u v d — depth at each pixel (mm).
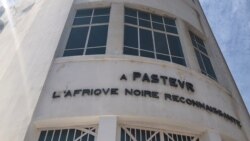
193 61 10672
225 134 8852
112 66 9117
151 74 9133
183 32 11734
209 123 8711
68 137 7773
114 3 11719
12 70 9852
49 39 10281
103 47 10109
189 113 8602
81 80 8703
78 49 10133
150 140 7988
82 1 11797
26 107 8164
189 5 14211
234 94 10992
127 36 10688
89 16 11461
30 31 11344
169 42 11180
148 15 12062
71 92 8367
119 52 9773
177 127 8414
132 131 8055
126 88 8547
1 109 8617
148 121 8164
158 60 9703
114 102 8156
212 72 11680
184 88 9195
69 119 7824
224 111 9602
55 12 11648
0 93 9250
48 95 8367
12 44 11594
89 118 7852
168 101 8609
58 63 9258
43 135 7844
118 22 10852
